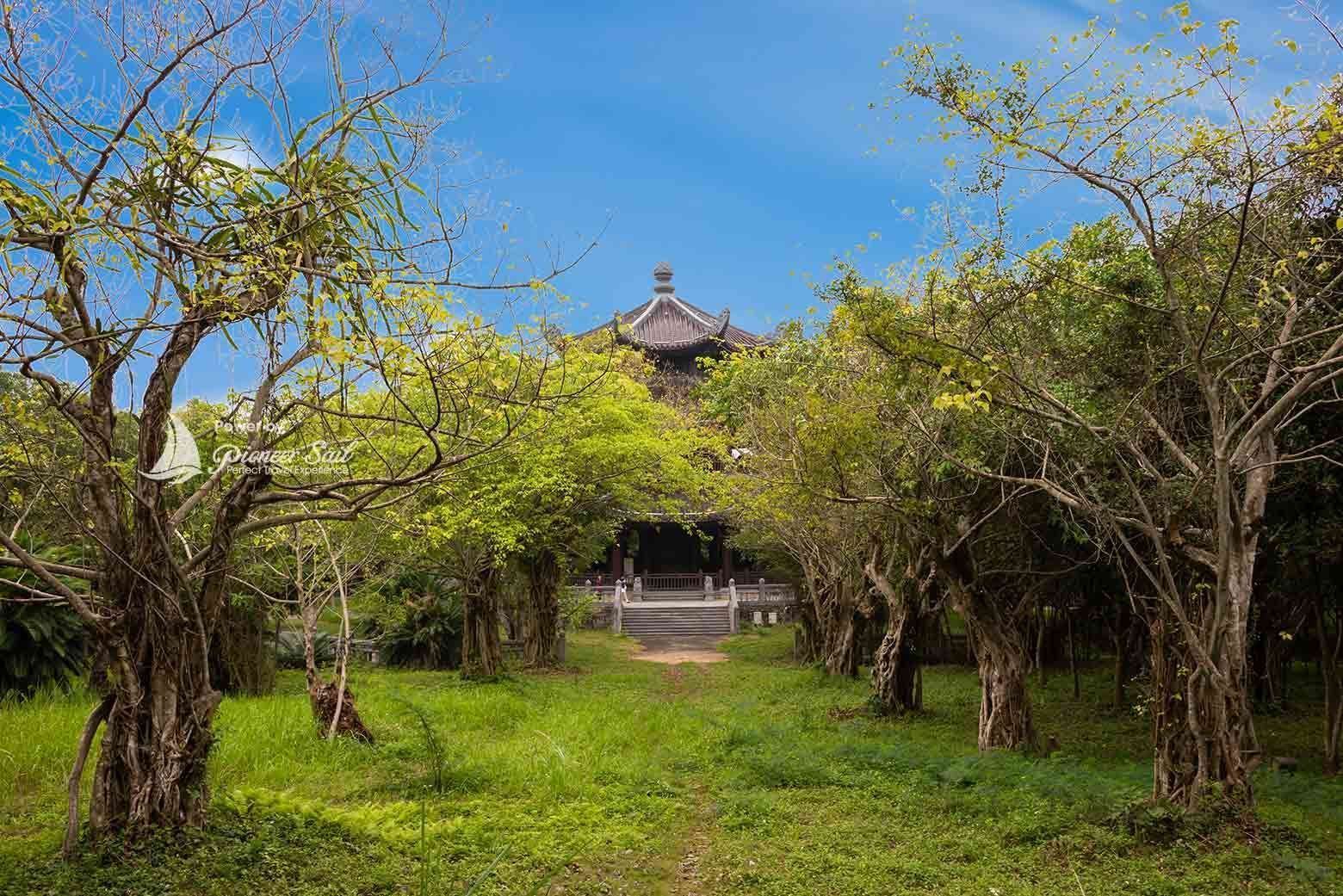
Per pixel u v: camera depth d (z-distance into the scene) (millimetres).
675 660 32750
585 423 21391
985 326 9516
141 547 7699
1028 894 7406
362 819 8836
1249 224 8773
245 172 6848
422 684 23047
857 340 11156
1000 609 17562
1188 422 11070
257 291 6820
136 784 7637
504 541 20891
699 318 54688
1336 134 7230
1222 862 7973
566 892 7660
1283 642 18047
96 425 7469
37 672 15438
